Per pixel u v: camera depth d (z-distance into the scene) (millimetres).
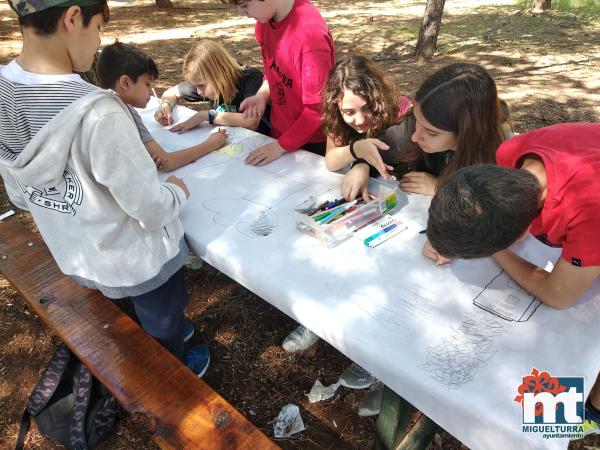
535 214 981
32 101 1066
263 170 1954
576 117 4742
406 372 1041
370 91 1743
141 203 1212
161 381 1409
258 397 1979
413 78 6090
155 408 1325
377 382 1920
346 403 1927
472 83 1368
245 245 1501
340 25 8961
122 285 1404
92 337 1576
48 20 1041
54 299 1753
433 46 6652
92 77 2695
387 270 1343
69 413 1762
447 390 989
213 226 1612
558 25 8391
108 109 1089
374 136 1863
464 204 929
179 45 7863
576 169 1019
